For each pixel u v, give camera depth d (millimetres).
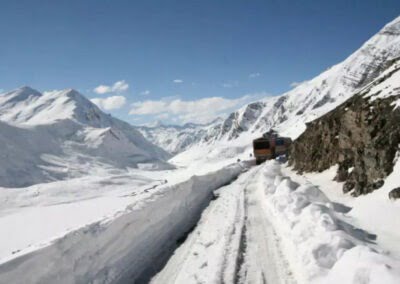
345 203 14055
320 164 24703
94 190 40688
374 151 13914
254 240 9828
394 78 18469
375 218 10258
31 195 36062
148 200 12703
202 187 22031
